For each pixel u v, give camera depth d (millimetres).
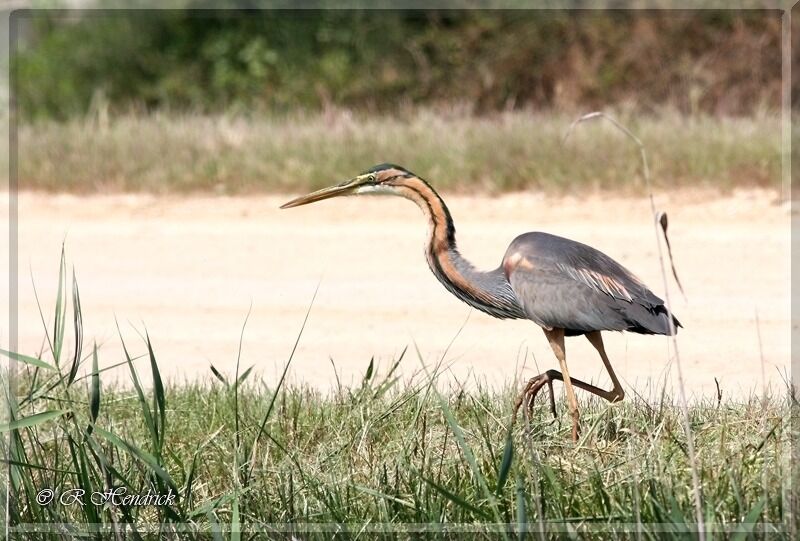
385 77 27984
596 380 10602
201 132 21656
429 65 28219
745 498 7332
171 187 19734
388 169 9820
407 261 15359
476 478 7359
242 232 17234
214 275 15031
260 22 29391
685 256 14852
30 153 20812
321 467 8172
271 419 9242
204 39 29703
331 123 22531
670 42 26703
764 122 20672
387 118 23500
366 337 12203
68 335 12680
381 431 8711
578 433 8711
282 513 7441
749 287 13461
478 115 26812
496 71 27719
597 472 7398
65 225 18031
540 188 18500
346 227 17297
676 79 26344
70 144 21219
